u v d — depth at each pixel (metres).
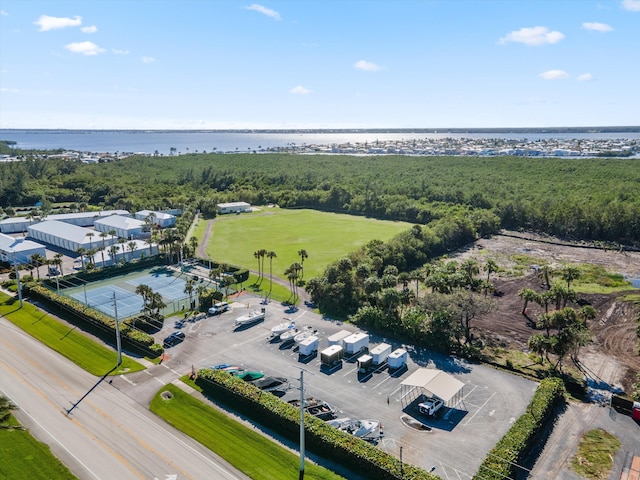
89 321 77.38
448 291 80.06
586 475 44.41
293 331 74.12
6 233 148.25
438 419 52.78
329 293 85.31
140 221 150.62
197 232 151.75
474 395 57.81
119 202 190.00
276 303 89.69
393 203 179.12
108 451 46.66
